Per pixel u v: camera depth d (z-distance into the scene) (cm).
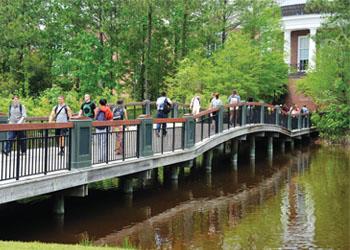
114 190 1731
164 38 3816
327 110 3622
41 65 3491
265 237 1288
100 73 3475
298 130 3447
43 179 1177
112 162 1458
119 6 3578
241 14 3788
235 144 2516
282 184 2022
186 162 1914
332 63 3528
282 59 3928
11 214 1365
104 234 1247
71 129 1294
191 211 1538
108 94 3209
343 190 1900
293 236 1299
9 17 3516
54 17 3700
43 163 1234
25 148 1184
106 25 3544
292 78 4628
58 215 1348
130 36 3556
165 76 3694
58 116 1538
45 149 1203
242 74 3366
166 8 3562
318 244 1234
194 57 3516
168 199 1684
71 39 3681
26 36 3447
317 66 3666
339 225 1409
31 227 1258
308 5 3738
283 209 1591
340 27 3531
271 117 2947
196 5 3653
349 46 3434
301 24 4888
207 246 1198
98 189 1750
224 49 3469
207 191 1847
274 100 4656
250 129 2600
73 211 1439
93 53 3541
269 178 2159
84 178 1318
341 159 2802
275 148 3322
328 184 2027
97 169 1366
